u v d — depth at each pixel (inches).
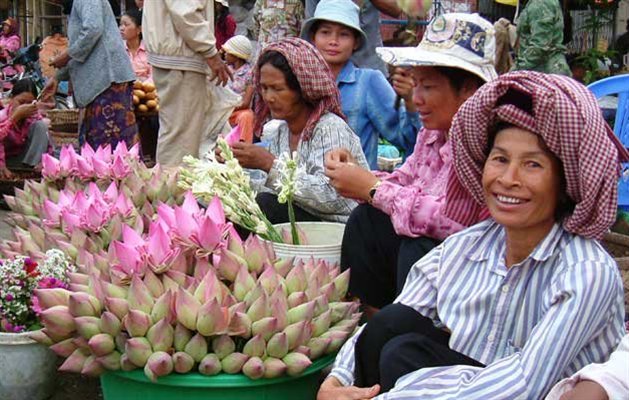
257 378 77.7
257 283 82.0
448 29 88.3
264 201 117.3
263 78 115.6
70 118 237.3
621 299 65.9
